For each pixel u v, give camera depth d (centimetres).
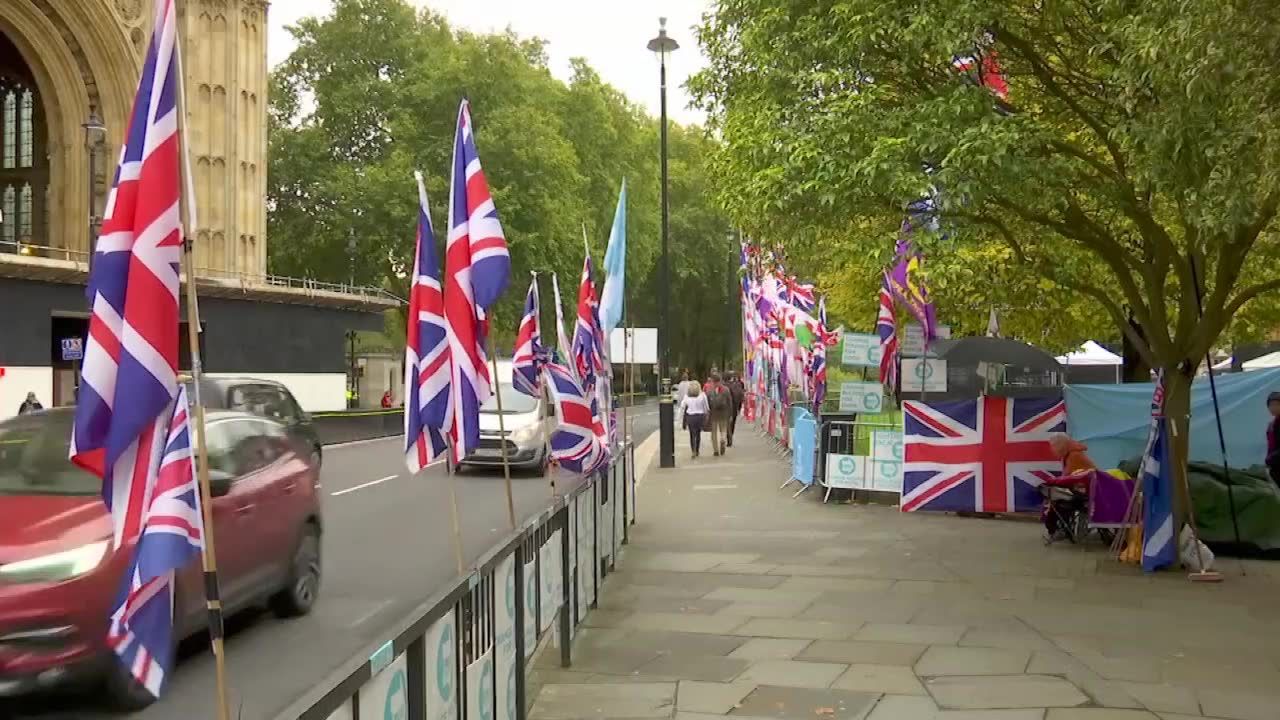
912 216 1025
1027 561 1109
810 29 1031
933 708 609
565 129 5881
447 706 384
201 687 649
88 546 588
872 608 877
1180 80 780
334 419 3334
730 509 1559
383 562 1078
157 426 306
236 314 3828
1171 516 1051
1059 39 1141
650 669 692
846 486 1623
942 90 1014
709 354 8238
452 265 703
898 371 1752
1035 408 1475
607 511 1012
